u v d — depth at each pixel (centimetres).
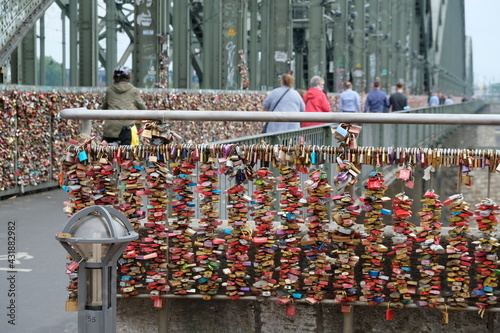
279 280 555
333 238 539
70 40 2925
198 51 5022
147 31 2578
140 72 2583
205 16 3575
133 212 554
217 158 559
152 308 584
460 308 541
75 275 556
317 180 541
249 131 2428
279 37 3994
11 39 1459
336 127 528
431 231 536
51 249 1021
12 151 1445
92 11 2334
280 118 516
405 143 2164
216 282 566
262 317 577
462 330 561
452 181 1524
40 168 1536
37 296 802
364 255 542
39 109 1505
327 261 542
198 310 582
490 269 533
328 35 6800
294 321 573
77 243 430
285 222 548
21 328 699
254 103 2892
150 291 565
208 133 2162
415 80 10475
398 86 2569
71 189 548
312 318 571
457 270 536
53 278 875
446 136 3102
